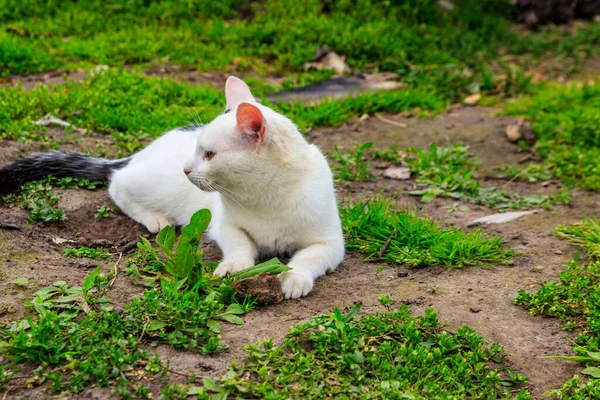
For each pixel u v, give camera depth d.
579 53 3.60
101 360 1.35
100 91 2.24
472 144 2.30
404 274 1.63
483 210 1.96
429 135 2.33
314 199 1.59
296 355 1.38
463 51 3.31
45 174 1.82
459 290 1.59
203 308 1.44
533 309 1.54
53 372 1.34
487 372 1.41
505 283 1.62
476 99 2.79
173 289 1.46
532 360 1.44
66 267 1.57
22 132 1.98
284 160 1.56
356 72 2.94
